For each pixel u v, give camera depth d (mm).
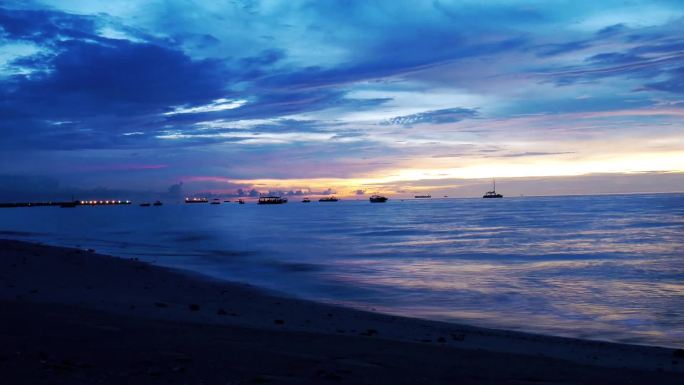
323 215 155750
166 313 12328
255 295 19438
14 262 21266
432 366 7867
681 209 152000
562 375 7832
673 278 26891
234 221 107938
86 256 26703
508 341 12672
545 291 22547
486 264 33594
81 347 7621
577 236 59656
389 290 22750
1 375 5840
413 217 130000
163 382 6047
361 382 6551
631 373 8438
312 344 9188
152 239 54125
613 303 19844
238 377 6422
